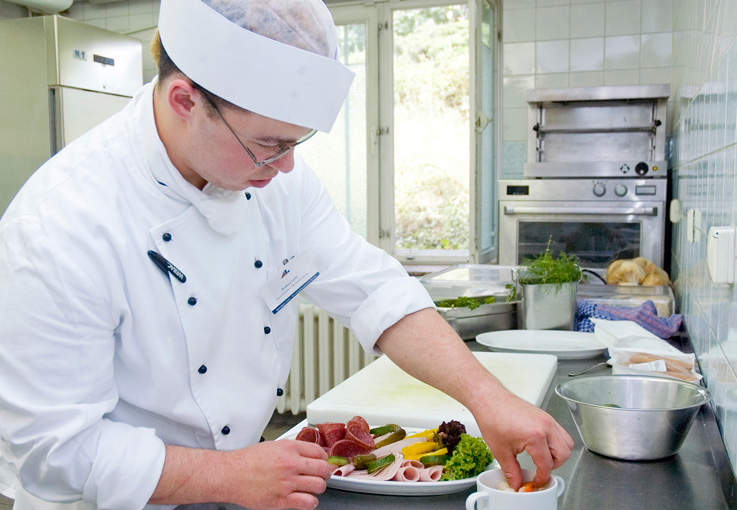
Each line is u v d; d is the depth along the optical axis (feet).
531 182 11.72
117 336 3.44
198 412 3.64
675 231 10.25
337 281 4.26
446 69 14.29
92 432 3.05
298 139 3.22
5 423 2.97
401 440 3.91
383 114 13.99
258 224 3.94
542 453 3.14
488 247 12.98
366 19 13.74
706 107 5.68
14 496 4.03
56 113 11.20
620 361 5.30
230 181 3.29
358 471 3.58
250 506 3.03
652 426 3.72
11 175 11.62
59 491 3.05
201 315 3.57
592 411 3.83
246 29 3.03
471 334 7.16
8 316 2.94
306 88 3.10
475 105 10.91
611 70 12.71
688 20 8.41
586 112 12.01
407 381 5.29
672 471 3.69
